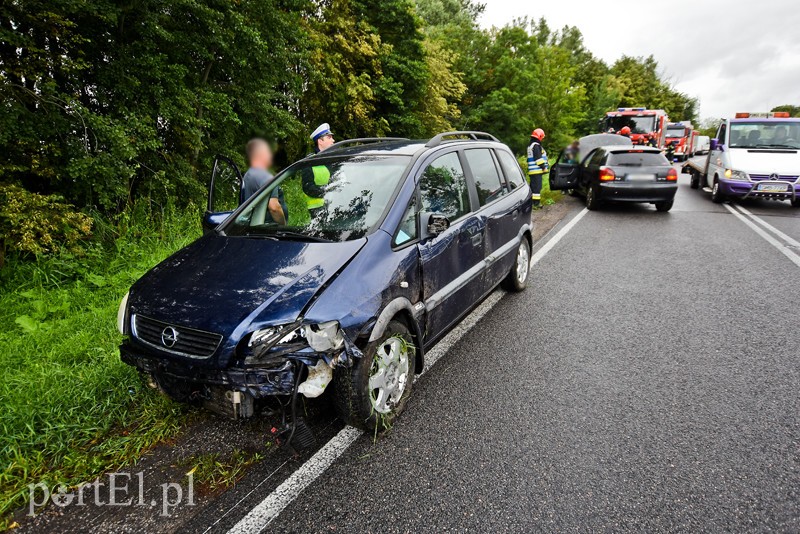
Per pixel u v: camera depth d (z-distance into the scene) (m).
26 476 2.60
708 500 2.41
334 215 3.43
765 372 3.65
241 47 8.16
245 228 3.63
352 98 12.93
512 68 21.44
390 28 14.63
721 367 3.74
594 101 31.16
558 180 13.14
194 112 7.40
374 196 3.47
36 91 5.64
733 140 11.91
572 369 3.76
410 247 3.29
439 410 3.24
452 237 3.77
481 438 2.93
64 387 3.30
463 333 4.48
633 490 2.48
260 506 2.41
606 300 5.29
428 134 16.73
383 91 14.16
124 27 6.84
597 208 11.68
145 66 6.62
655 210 11.38
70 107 5.67
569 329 4.52
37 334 4.08
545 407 3.25
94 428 2.96
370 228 3.22
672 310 4.95
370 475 2.62
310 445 2.72
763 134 11.80
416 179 3.60
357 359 2.77
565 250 7.56
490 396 3.40
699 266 6.52
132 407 3.22
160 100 6.91
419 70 14.81
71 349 3.85
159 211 7.29
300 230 3.39
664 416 3.12
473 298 4.28
